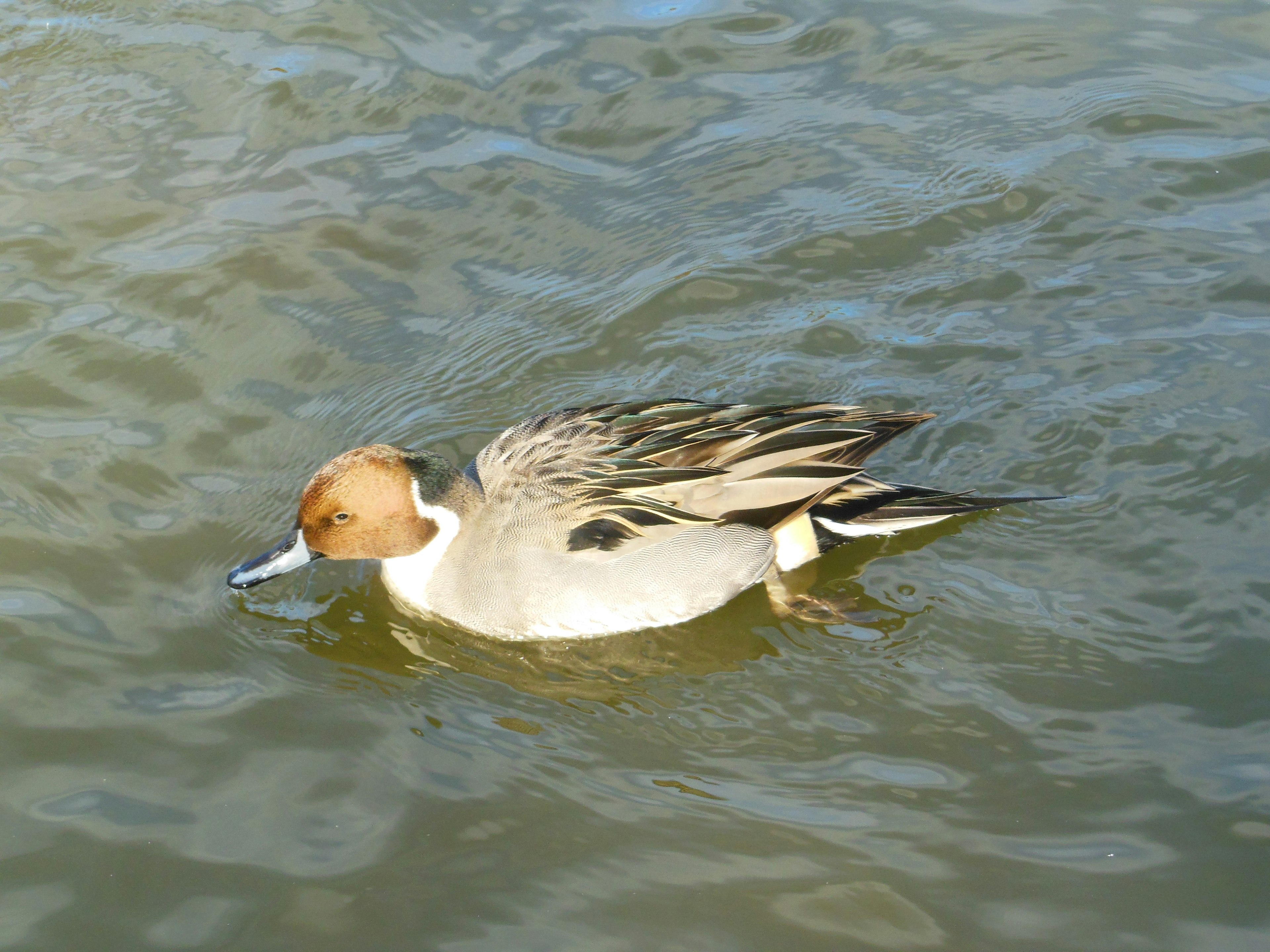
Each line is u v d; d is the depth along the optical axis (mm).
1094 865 4836
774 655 6012
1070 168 8875
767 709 5707
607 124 9500
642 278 8352
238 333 7883
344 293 8203
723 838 5027
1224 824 4953
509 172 9125
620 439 6402
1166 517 6480
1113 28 10109
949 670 5816
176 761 5367
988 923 4629
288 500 6855
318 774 5336
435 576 6301
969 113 9430
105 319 7891
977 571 6332
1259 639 5766
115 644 5965
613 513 6082
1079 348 7555
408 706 5762
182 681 5816
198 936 4586
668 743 5543
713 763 5422
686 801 5211
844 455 6465
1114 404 7137
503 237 8656
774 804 5188
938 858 4906
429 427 7344
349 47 10156
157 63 10008
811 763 5395
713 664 6004
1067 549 6375
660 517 6090
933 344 7715
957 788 5215
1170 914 4621
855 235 8531
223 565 6461
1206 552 6262
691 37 10234
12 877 4801
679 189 8969
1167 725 5422
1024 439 7016
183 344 7785
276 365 7707
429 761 5426
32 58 10016
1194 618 5918
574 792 5266
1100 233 8359
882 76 9812
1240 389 7145
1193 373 7289
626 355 7836
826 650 6008
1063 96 9500
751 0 10555
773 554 6344
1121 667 5727
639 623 6191
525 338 7957
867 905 4719
